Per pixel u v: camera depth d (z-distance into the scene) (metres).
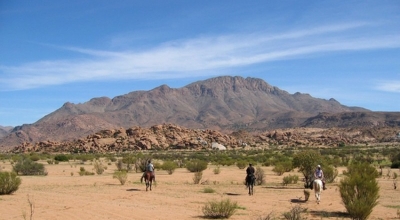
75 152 153.75
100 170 46.28
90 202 20.98
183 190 27.75
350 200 17.69
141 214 17.64
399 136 198.50
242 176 41.78
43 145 182.25
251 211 19.08
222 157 90.81
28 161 46.81
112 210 18.50
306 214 18.38
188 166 49.38
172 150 151.00
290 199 23.59
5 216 16.81
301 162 30.34
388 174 41.16
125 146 157.50
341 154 99.94
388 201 23.06
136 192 26.09
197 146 160.38
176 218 17.00
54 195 23.92
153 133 177.25
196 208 19.72
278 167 43.62
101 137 173.50
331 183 33.50
